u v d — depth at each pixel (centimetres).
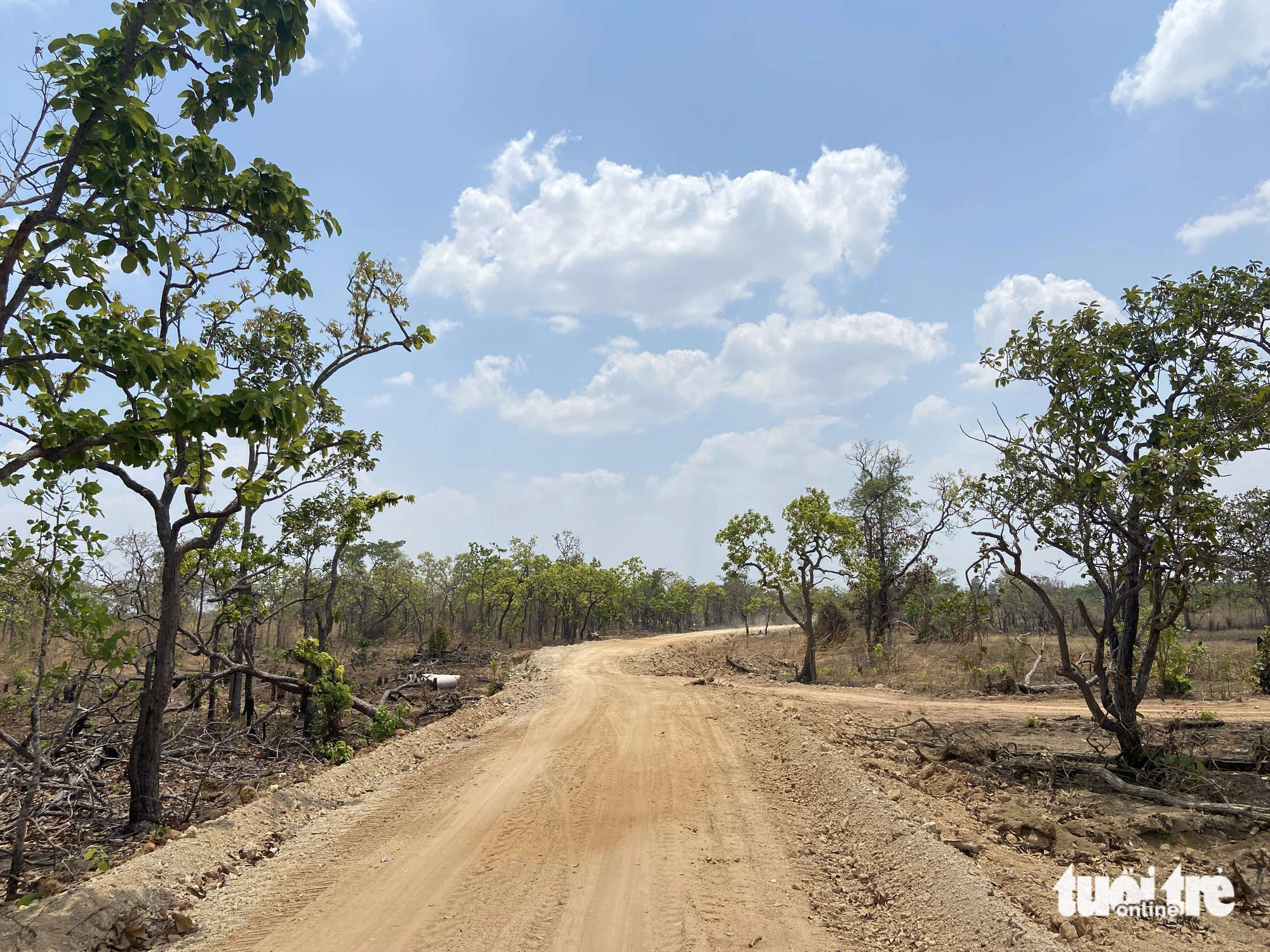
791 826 821
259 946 568
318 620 2100
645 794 955
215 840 778
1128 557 984
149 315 726
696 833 797
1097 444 994
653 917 591
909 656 2969
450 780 1073
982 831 748
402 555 4922
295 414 697
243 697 2256
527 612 6338
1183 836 738
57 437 679
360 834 841
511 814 891
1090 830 750
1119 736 998
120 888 635
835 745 1159
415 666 3097
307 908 637
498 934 571
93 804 986
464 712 1772
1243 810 773
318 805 953
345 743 1430
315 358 1689
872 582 3212
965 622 1259
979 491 1079
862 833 758
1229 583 1015
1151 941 517
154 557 1307
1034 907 557
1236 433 909
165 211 740
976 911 532
